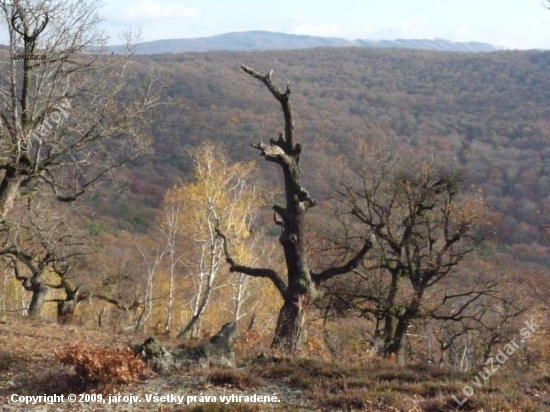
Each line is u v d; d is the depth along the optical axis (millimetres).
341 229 26375
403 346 24359
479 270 26906
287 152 18125
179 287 36156
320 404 10445
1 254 21672
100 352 11805
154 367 12211
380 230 25328
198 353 12883
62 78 18141
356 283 25406
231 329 13711
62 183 19688
